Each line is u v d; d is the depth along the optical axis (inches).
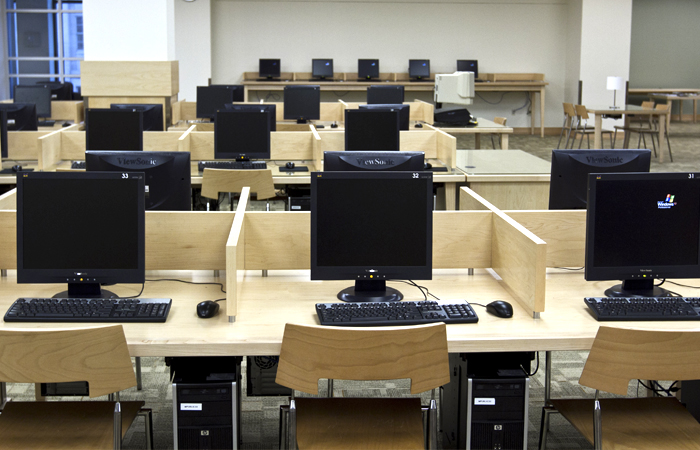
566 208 118.5
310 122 309.9
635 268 87.2
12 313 78.1
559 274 99.0
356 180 85.3
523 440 79.3
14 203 103.4
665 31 531.2
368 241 85.9
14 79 478.6
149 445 80.1
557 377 118.5
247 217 94.3
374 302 83.4
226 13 467.5
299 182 169.8
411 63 469.4
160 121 240.7
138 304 80.8
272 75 462.6
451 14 478.0
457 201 172.7
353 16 473.7
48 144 177.8
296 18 471.2
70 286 86.7
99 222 83.9
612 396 110.3
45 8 473.4
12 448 69.8
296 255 95.8
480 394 78.4
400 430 74.3
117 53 281.7
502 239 93.0
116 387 68.5
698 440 73.5
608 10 453.4
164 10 281.0
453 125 277.3
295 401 78.4
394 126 183.3
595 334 75.5
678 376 67.8
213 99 295.6
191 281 94.0
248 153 187.5
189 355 72.4
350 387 114.2
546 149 410.6
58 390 92.9
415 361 67.7
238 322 78.5
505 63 485.7
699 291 92.1
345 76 478.3
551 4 480.1
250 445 94.1
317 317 80.4
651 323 79.4
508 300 87.1
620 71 459.2
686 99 516.1
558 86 489.4
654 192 86.6
